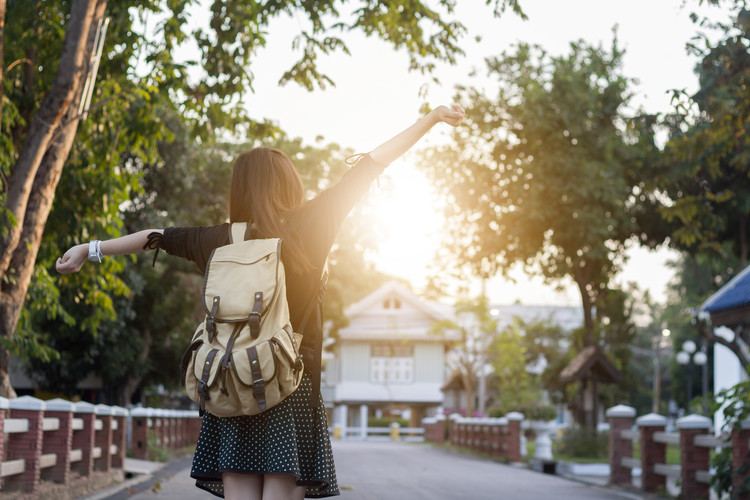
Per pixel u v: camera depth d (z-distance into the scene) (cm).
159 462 1764
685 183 2347
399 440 5081
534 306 6744
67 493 939
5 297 1008
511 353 4222
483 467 1959
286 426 256
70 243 1270
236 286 247
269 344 242
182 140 2236
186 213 2511
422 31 1217
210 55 1138
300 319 261
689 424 1148
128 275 2166
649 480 1302
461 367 5269
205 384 242
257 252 252
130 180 1310
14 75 1148
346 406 5659
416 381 5600
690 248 2556
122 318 2238
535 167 2372
